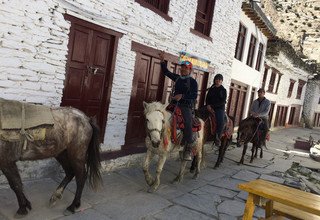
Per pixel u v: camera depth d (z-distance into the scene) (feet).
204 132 24.77
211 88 27.17
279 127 81.92
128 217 15.19
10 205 13.97
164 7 25.29
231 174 27.14
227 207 18.89
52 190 16.34
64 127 13.47
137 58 22.68
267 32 54.90
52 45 16.49
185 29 27.76
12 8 14.56
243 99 53.16
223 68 37.19
